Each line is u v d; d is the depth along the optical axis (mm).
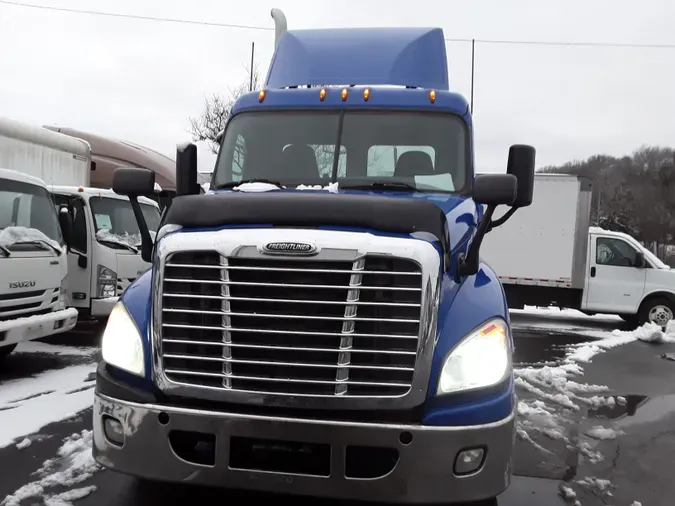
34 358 6656
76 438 4141
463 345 2564
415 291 2469
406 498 2424
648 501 3465
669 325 9977
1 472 3551
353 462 2486
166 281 2613
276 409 2543
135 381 2703
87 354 6902
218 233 2580
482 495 2461
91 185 13367
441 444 2408
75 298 7613
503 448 2506
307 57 4871
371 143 4188
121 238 8023
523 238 11344
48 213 6402
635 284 10875
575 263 11102
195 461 2598
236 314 2537
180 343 2605
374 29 5109
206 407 2588
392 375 2488
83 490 3301
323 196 2650
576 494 3531
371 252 2465
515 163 3650
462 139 4199
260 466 2541
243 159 4293
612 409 5422
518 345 8969
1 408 4797
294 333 2502
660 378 6695
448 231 2795
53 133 9188
